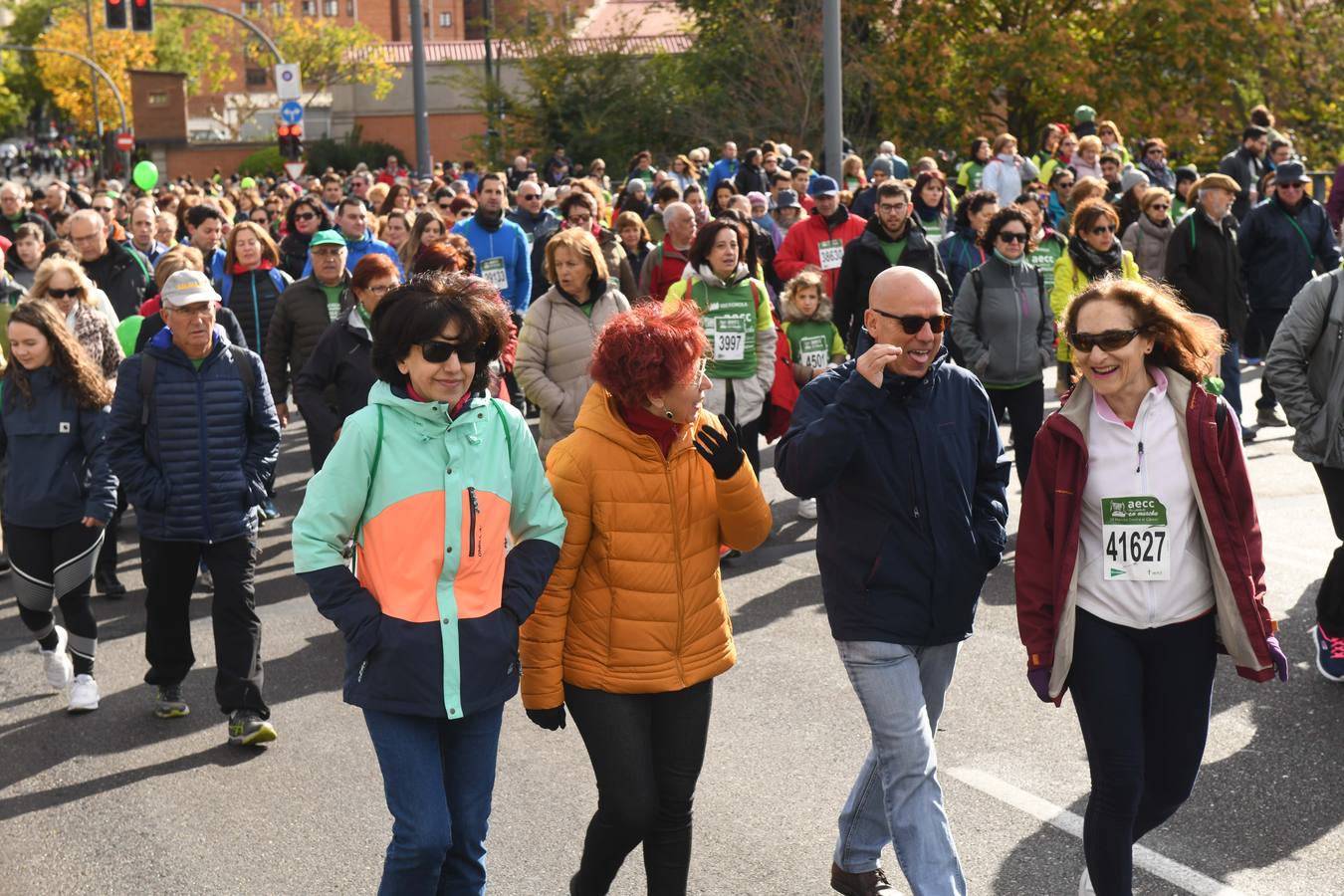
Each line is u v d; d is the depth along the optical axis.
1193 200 12.23
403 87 67.75
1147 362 4.35
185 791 6.07
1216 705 6.47
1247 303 12.51
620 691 4.20
